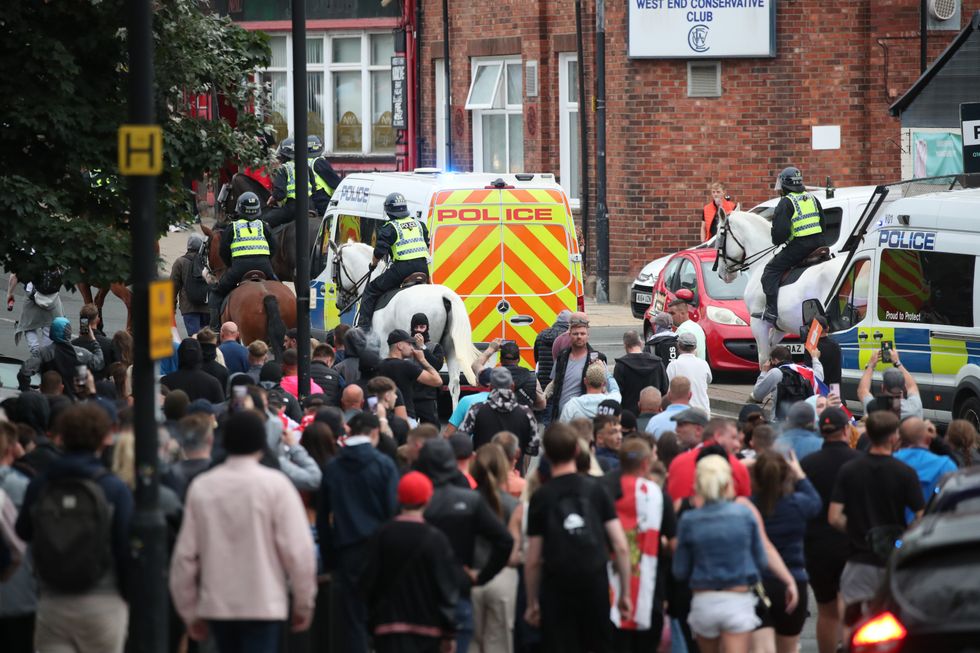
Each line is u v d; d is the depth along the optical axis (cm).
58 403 4438
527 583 3638
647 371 6425
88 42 6019
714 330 9162
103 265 5972
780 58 12156
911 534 2977
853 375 7544
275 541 3189
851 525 4081
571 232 8150
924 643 2688
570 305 8138
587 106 12762
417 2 14425
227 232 7844
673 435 4409
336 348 6856
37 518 3231
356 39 15550
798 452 4628
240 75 6612
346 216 9175
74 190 6303
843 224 9744
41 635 3319
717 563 3631
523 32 13275
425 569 3438
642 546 3728
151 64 3062
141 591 2989
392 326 7412
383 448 4272
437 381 6325
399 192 8612
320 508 3825
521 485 4184
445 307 7375
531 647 3853
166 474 3581
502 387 5256
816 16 12119
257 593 3159
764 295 8269
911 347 7175
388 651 3444
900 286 7262
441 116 14462
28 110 5906
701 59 12138
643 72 12194
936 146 10425
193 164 6425
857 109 12206
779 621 3981
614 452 4481
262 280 7781
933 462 4350
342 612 3806
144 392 3006
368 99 15550
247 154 6631
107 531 3256
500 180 8138
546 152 13238
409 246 7675
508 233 8100
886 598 2820
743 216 8381
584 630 3631
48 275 6088
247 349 6712
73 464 3288
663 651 3984
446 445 3744
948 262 6994
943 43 12125
